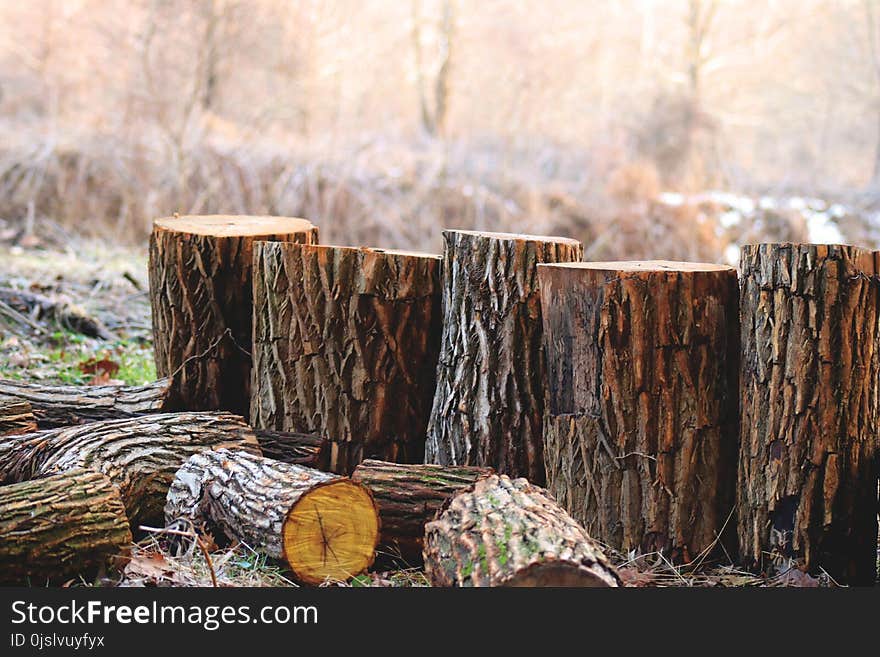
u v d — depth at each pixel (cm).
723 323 384
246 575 347
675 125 2109
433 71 2544
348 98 2167
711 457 384
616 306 374
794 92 3050
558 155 2039
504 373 420
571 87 2475
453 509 342
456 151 1902
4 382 460
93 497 336
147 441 400
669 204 1816
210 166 1543
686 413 380
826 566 370
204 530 371
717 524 387
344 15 2172
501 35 2386
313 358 437
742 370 383
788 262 366
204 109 1714
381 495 373
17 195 1379
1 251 1080
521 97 2217
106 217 1430
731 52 2920
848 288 363
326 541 350
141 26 1769
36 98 1786
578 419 384
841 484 368
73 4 1903
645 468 379
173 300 473
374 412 436
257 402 453
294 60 1884
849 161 2903
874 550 383
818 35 3064
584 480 385
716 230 1816
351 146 1783
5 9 1900
